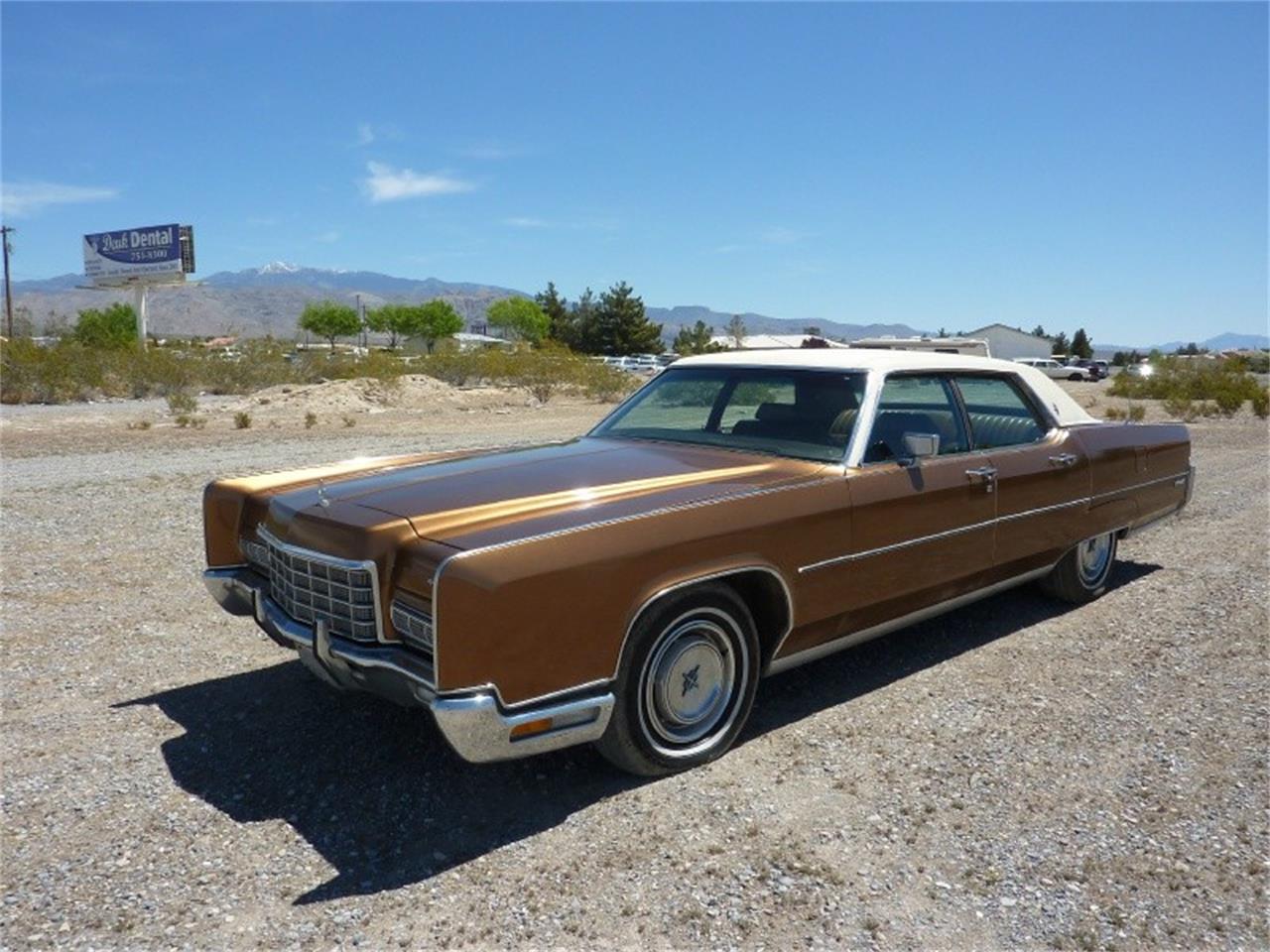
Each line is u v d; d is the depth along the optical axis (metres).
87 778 3.75
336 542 3.53
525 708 3.24
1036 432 5.47
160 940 2.77
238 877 3.09
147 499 9.74
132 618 5.79
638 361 66.12
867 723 4.25
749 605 4.07
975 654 5.14
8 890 3.02
